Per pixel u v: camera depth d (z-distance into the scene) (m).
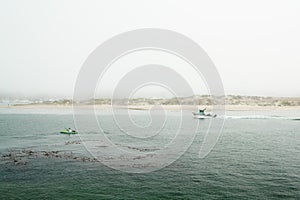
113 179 43.91
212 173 47.84
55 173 46.25
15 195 37.16
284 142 79.94
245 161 56.50
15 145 69.38
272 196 37.50
